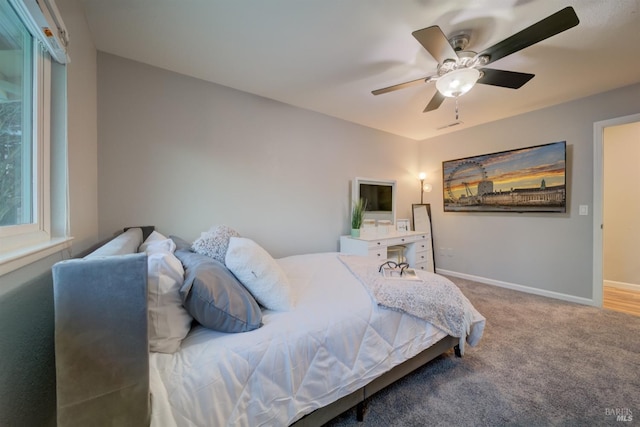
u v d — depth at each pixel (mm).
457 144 4047
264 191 2881
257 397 960
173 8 1561
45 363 905
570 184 2973
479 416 1335
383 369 1331
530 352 1915
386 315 1421
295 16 1634
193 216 2438
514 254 3434
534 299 3035
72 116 1323
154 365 886
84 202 1557
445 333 1615
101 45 1934
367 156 3861
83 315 693
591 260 2846
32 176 1017
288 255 3088
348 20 1668
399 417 1335
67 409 688
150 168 2223
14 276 730
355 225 3467
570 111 2941
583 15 1595
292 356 1073
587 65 2182
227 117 2609
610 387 1537
